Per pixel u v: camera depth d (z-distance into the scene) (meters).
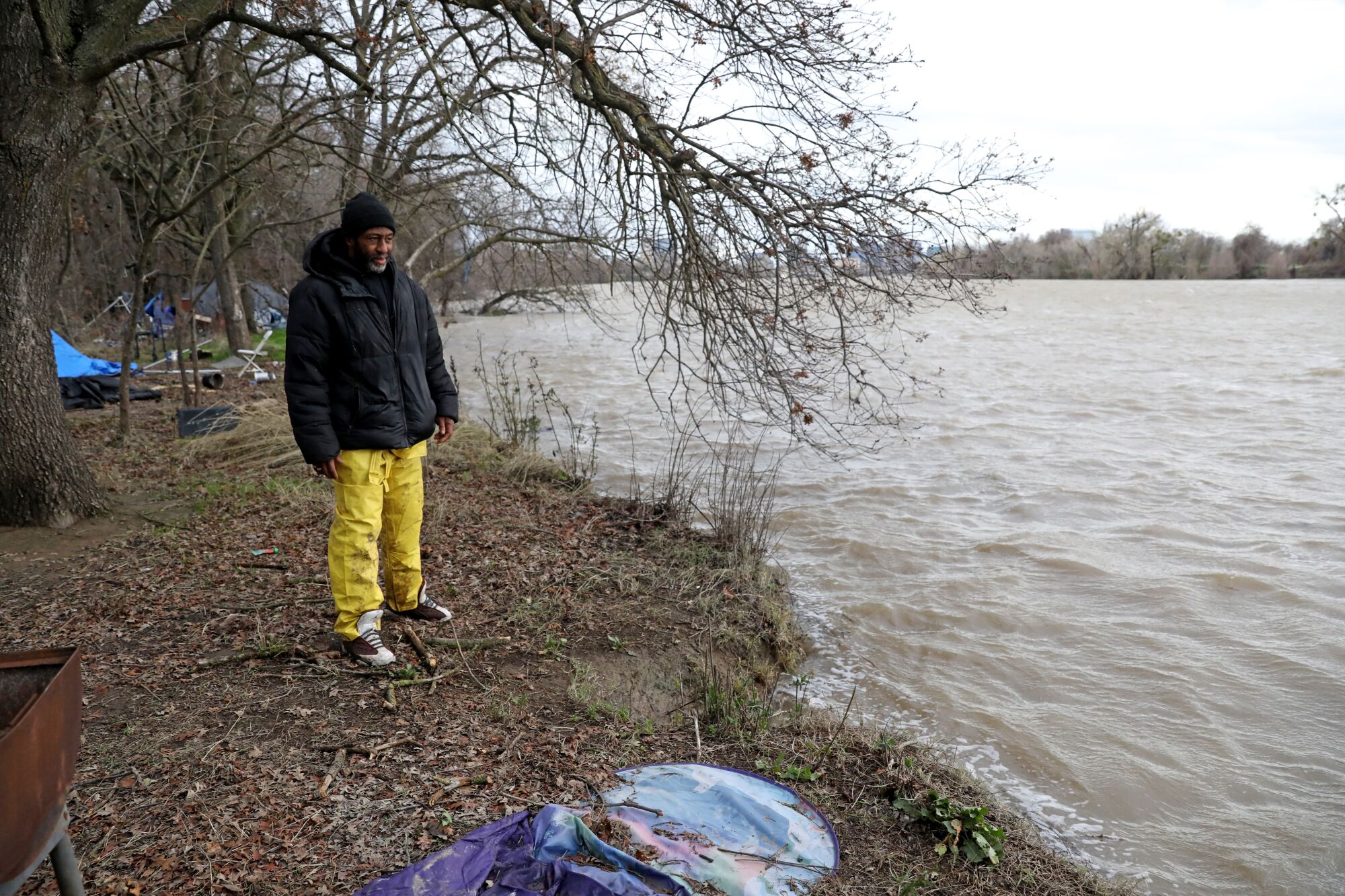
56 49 6.25
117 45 6.53
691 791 3.51
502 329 34.59
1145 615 6.73
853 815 3.63
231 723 3.86
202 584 5.59
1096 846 4.08
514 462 9.44
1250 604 6.95
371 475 4.25
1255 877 3.92
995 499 9.84
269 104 11.54
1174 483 10.48
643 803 3.37
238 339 21.33
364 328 4.07
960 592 7.15
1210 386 18.33
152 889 2.80
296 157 11.95
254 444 9.41
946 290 5.54
